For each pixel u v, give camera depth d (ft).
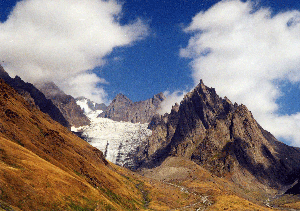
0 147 473.26
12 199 370.12
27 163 478.18
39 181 451.94
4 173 401.29
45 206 408.05
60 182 495.82
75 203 475.31
